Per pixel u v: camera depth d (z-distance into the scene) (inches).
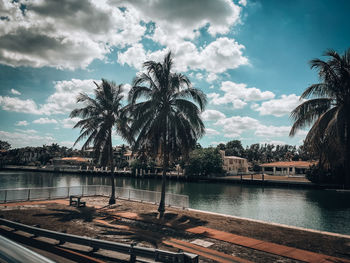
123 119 850.8
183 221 593.6
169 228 530.9
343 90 419.8
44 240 403.9
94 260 327.0
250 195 2021.4
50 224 534.9
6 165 6855.3
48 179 3666.3
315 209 1405.0
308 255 372.2
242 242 432.8
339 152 426.3
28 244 387.5
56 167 5334.6
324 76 435.8
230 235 475.5
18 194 872.3
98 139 869.2
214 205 1541.6
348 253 380.2
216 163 3481.8
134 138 841.5
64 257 335.0
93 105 893.2
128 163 5049.2
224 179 3107.8
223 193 2172.7
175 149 757.9
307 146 465.4
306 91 466.3
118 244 322.3
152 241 437.1
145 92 762.8
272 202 1663.4
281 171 3814.0
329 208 1437.0
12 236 425.1
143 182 3314.5
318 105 459.2
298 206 1508.4
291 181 2684.5
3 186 2518.5
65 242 396.8
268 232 496.7
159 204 780.0
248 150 6323.8
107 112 915.4
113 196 858.8
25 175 4532.5
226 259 356.2
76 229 500.1
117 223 572.4
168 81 775.1
